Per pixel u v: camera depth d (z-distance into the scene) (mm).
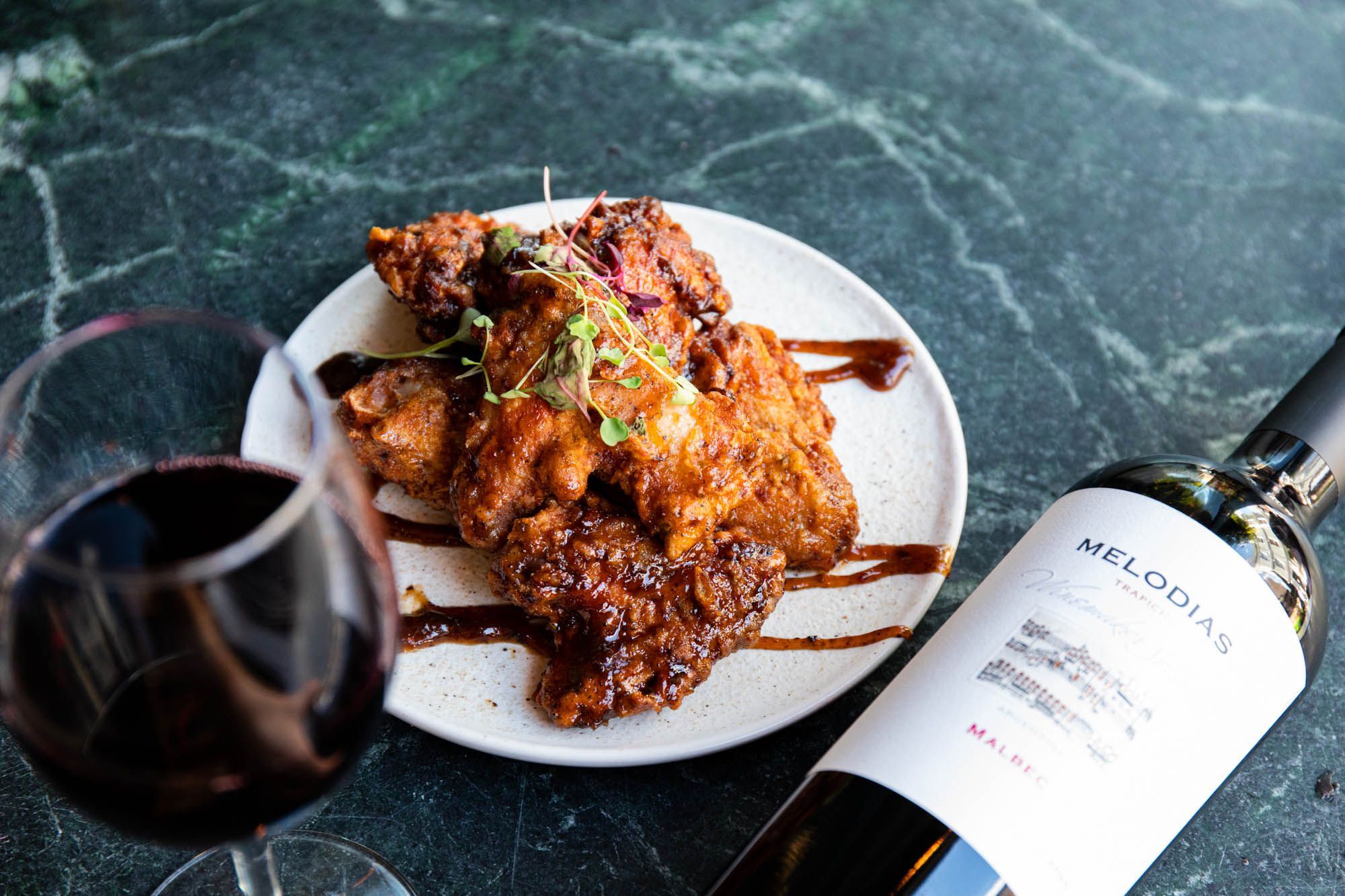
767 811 494
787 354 571
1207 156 672
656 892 479
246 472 400
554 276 516
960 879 418
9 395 374
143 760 373
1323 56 709
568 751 481
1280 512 458
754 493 519
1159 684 421
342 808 491
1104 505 456
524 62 688
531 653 514
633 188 650
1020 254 636
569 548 505
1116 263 636
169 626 357
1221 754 427
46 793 493
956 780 416
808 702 491
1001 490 569
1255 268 636
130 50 680
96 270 615
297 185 644
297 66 680
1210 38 714
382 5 705
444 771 499
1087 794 414
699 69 691
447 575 534
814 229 640
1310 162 672
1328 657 531
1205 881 487
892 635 510
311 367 573
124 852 484
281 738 376
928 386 562
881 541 537
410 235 555
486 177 650
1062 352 607
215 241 625
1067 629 429
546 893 479
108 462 415
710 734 485
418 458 533
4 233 623
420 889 478
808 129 673
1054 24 717
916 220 645
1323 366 472
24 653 366
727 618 501
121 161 646
